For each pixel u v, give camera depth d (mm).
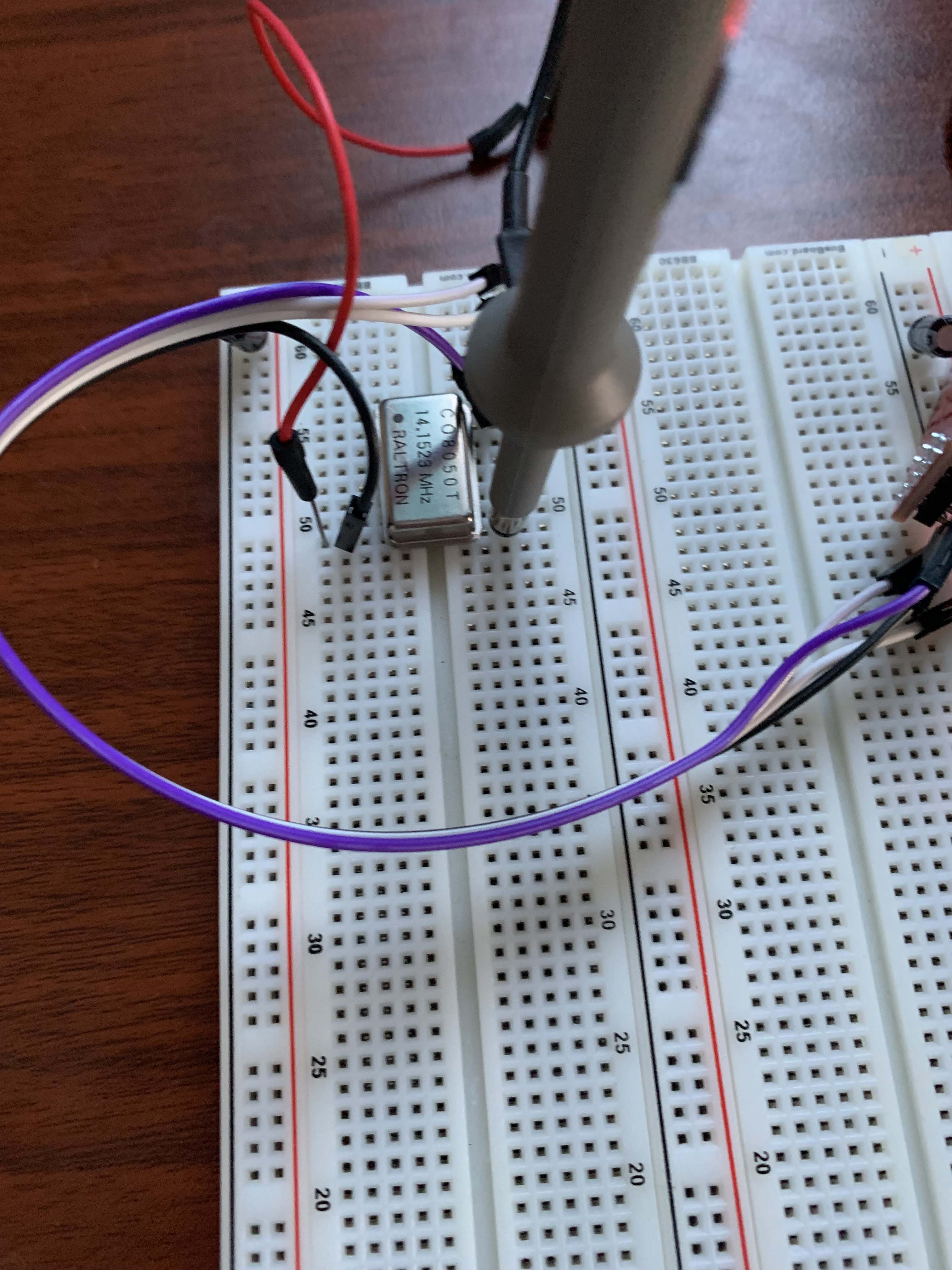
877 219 147
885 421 132
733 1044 111
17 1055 114
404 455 124
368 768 119
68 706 124
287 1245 105
